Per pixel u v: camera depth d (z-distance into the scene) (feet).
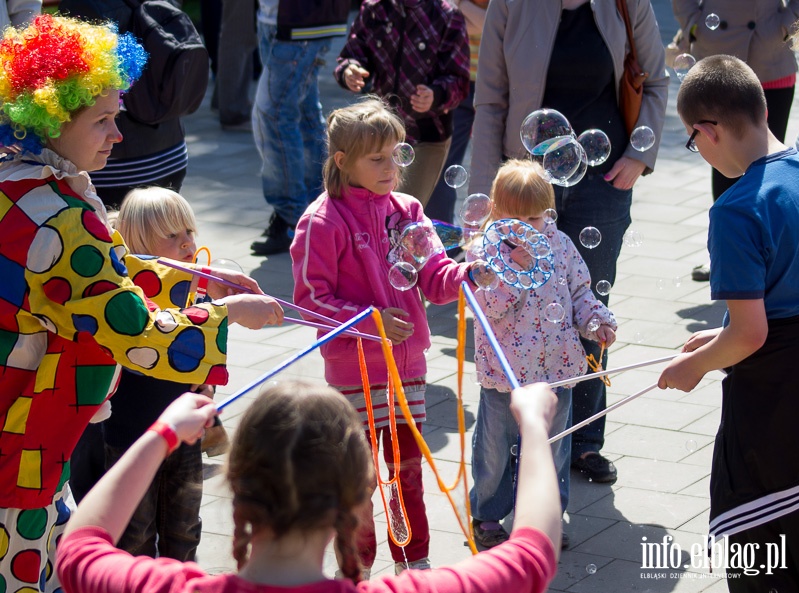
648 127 12.50
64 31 7.57
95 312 7.28
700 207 23.53
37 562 7.75
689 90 8.50
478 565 4.54
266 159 20.48
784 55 18.38
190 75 14.05
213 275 9.14
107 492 4.76
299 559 4.49
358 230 10.15
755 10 18.13
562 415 10.84
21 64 7.38
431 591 4.43
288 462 4.39
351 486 4.51
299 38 19.88
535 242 10.20
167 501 9.66
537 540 4.61
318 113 22.30
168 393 9.87
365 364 9.64
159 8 14.32
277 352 15.98
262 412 4.52
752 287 7.88
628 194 12.87
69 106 7.42
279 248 20.65
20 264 7.34
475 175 13.26
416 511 10.11
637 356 15.90
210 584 4.46
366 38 16.98
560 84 12.67
